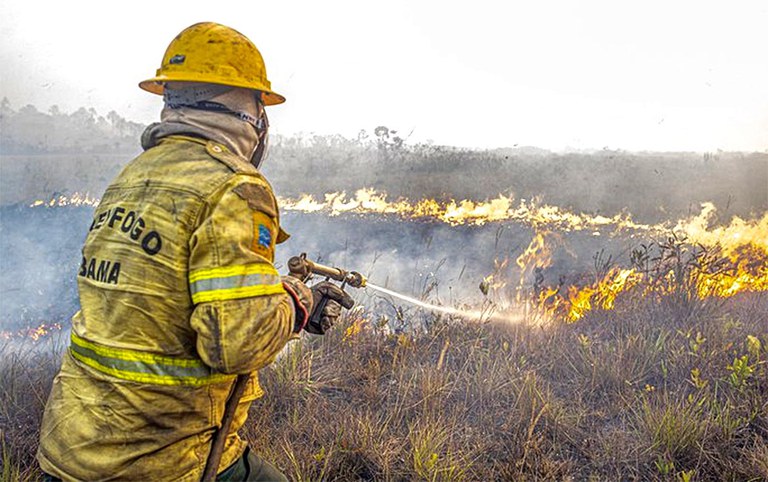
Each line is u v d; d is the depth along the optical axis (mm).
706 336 4473
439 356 4496
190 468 1826
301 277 2197
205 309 1670
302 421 3592
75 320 1880
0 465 3150
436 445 3295
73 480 1777
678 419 3371
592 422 3643
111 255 1797
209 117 1899
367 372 4156
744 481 3105
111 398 1745
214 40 1914
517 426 3535
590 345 4383
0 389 3680
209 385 1825
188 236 1739
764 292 5969
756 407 3492
